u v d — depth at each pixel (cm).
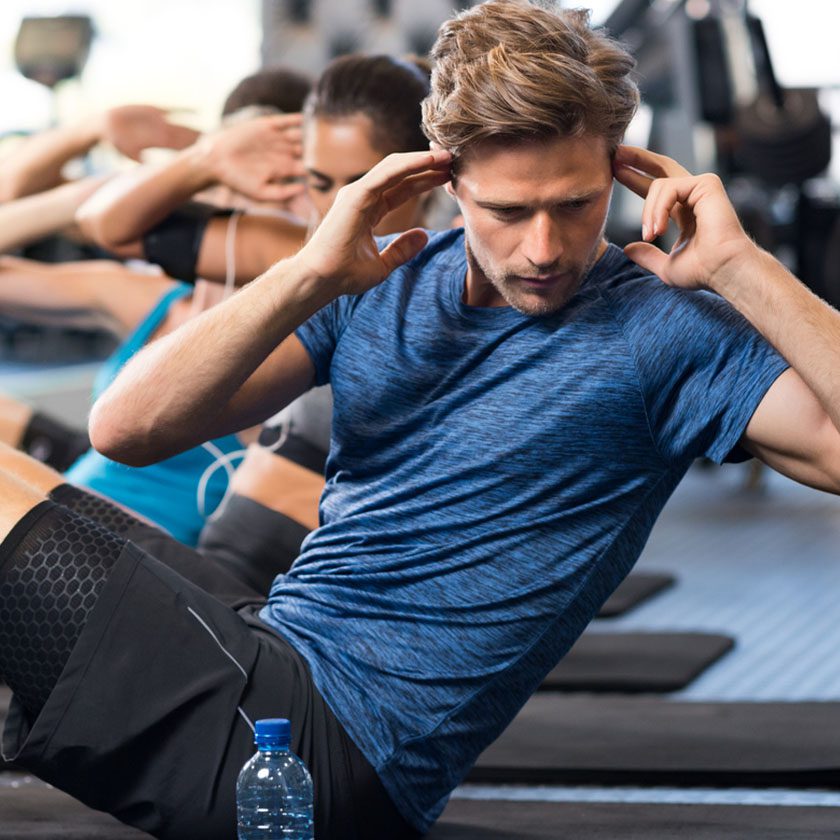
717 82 786
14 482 210
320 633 210
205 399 208
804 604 488
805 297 191
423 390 209
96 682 199
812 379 187
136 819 205
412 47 687
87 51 826
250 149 316
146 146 372
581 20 201
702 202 197
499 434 204
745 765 282
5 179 380
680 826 242
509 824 245
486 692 209
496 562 205
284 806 195
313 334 219
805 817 248
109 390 215
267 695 202
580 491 204
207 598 209
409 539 208
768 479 823
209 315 207
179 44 941
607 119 191
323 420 290
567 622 210
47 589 201
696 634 432
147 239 321
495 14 193
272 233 318
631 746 301
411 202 275
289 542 292
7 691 362
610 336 200
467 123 190
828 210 780
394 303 214
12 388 748
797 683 373
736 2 797
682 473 212
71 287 366
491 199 192
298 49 702
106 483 331
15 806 257
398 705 205
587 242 196
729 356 196
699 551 605
